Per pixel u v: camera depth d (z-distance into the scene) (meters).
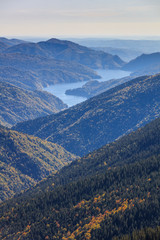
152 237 167.12
